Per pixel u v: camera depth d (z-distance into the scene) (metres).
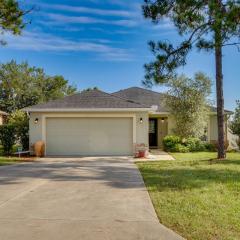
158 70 17.67
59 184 11.20
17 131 23.81
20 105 50.78
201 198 8.95
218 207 8.04
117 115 23.17
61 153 23.23
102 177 12.72
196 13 15.49
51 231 6.43
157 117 28.70
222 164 16.58
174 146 25.45
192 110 26.25
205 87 26.45
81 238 6.09
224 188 10.30
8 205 8.31
